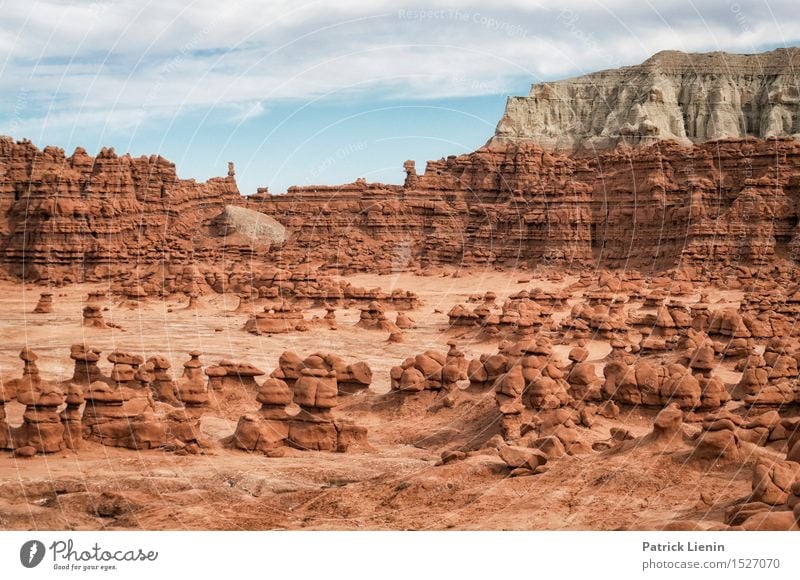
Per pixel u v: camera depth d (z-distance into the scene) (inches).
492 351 2623.0
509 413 1512.1
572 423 1408.7
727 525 946.1
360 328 3137.3
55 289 4242.1
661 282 4143.7
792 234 4355.3
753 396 1525.6
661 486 1130.7
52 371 2107.5
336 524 1069.8
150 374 1691.7
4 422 1330.0
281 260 5012.3
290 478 1261.1
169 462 1311.5
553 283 4645.7
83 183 4761.3
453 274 5123.0
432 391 1756.9
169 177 5177.2
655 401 1537.9
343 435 1462.8
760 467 1035.3
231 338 2839.6
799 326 2645.2
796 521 920.3
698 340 2154.3
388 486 1192.8
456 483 1194.0
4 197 4633.4
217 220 5452.8
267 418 1446.9
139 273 4409.5
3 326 2952.8
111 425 1379.2
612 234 5017.2
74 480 1200.8
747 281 4055.1
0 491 1160.8
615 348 2214.6
